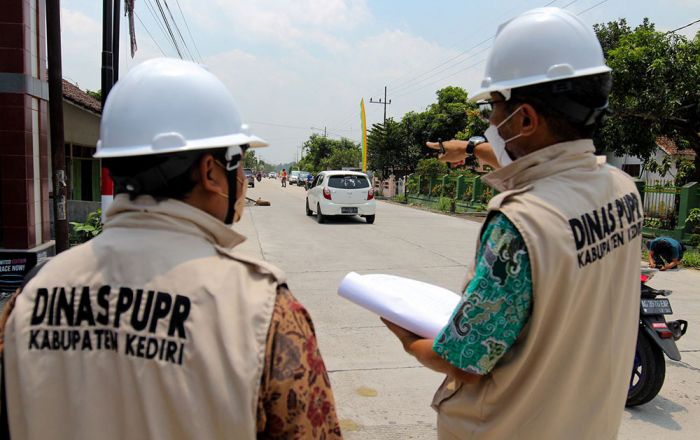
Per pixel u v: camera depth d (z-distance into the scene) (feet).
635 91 36.45
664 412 11.32
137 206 3.36
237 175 3.63
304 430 3.00
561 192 4.02
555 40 4.17
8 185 19.92
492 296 3.82
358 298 4.89
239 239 3.57
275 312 3.09
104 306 3.13
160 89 3.41
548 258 3.75
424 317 4.50
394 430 10.32
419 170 77.71
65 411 3.08
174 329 3.00
